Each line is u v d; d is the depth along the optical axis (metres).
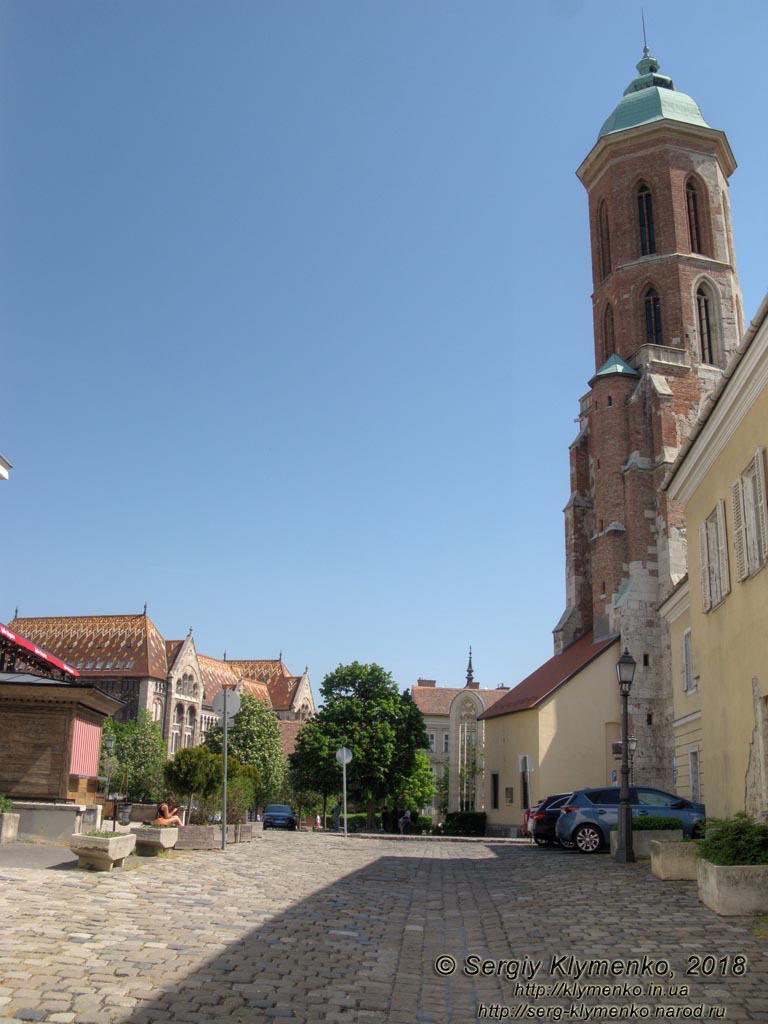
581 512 57.00
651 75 60.69
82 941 9.54
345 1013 7.75
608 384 53.66
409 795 66.38
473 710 87.44
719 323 54.88
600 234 59.91
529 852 29.30
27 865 15.82
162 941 9.95
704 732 20.73
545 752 46.03
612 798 28.27
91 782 22.78
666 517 49.44
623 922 12.23
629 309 55.56
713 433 18.69
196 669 119.00
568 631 55.31
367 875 19.59
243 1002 7.78
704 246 56.06
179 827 21.89
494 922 12.92
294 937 10.91
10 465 19.34
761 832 13.33
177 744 113.94
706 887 13.45
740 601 17.50
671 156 56.31
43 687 21.27
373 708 63.81
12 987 7.59
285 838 34.12
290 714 144.50
